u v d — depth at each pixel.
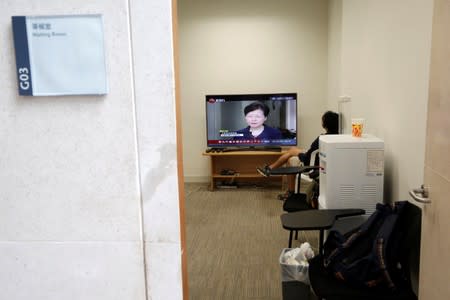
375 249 1.75
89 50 0.85
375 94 2.81
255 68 5.39
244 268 2.93
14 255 0.94
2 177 0.91
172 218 0.91
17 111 0.88
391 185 2.46
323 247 2.07
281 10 5.26
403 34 2.23
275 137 5.23
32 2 0.84
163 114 0.87
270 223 3.92
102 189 0.90
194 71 5.47
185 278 0.99
